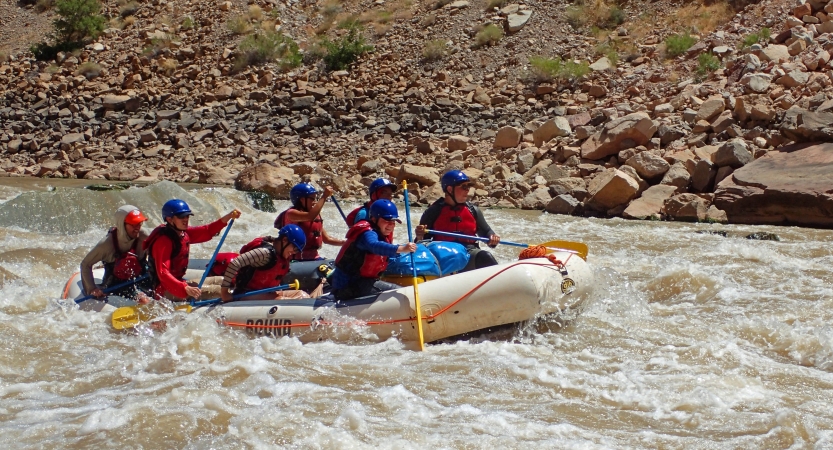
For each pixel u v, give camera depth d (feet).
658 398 17.83
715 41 60.39
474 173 50.06
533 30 70.85
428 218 25.40
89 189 40.73
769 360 20.30
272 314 21.76
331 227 40.27
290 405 17.29
